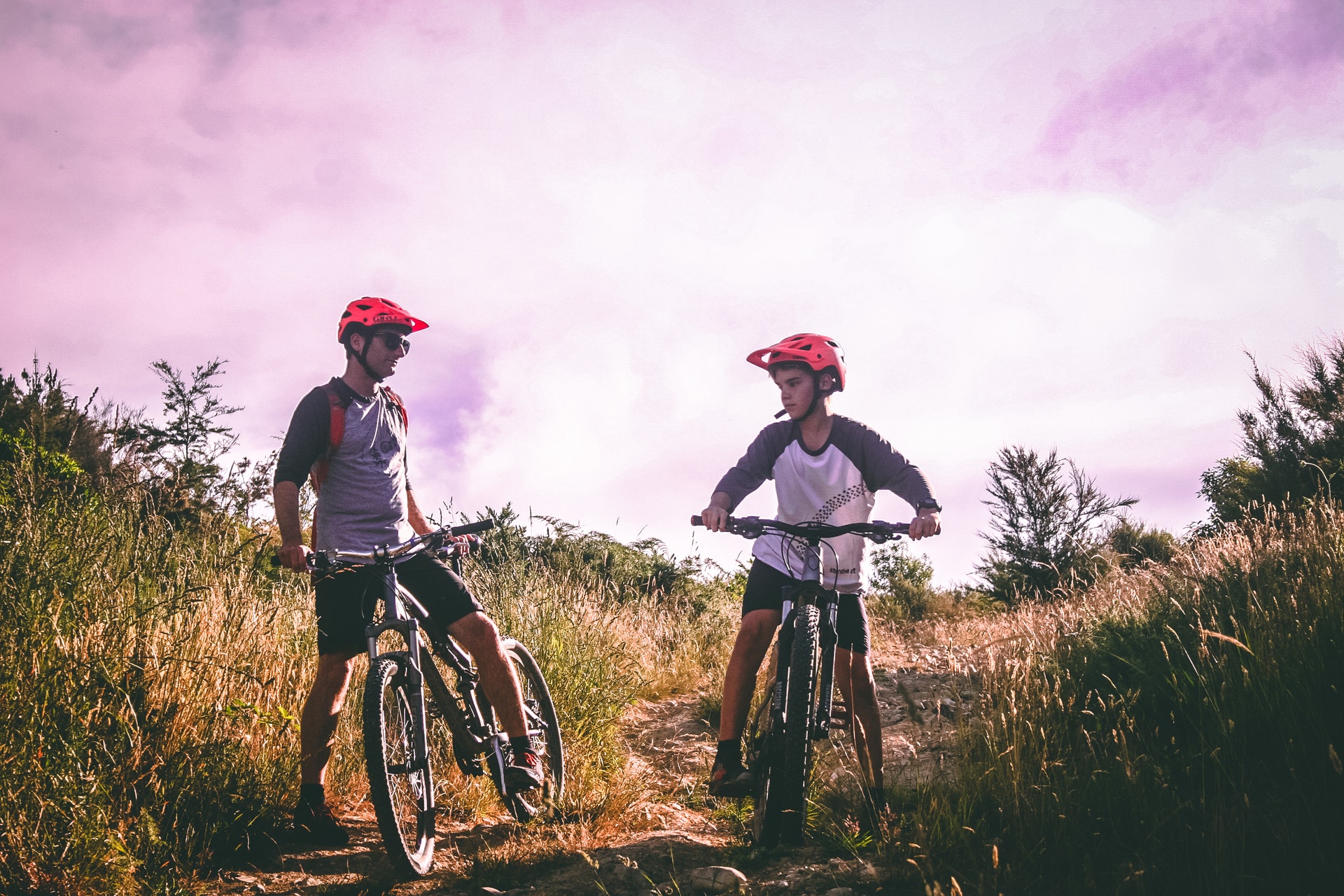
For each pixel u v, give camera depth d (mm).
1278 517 5293
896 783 3428
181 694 3223
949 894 2412
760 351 3525
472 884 2850
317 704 3260
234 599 3842
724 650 7812
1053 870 2488
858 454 3340
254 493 4555
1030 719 3268
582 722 4598
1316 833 2225
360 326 3486
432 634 3375
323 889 2783
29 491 3533
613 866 2961
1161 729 3266
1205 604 4188
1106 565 11703
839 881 2637
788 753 2844
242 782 3203
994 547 13305
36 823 2496
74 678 2883
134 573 3494
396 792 2957
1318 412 8391
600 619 5953
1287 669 3021
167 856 2713
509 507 7645
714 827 3512
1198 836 2389
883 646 8750
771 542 3312
